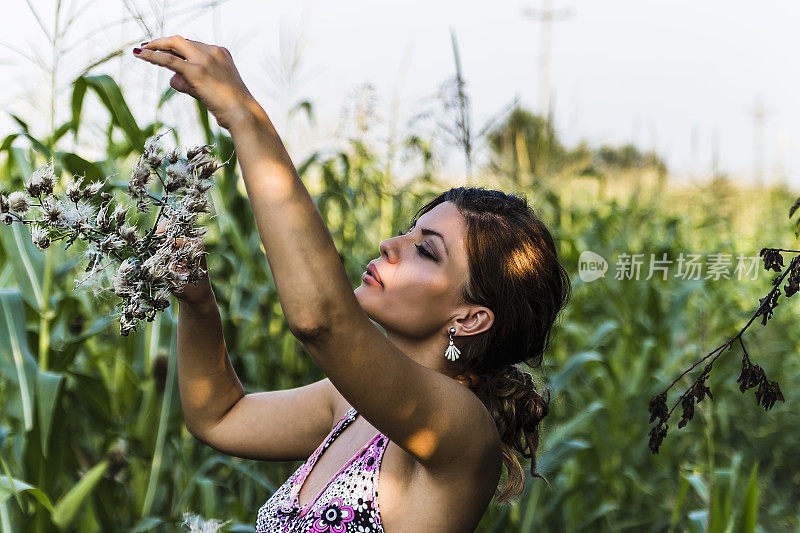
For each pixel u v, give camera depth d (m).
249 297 4.82
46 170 1.58
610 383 5.12
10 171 3.74
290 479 2.04
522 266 1.90
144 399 3.82
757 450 6.18
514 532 4.21
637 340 5.79
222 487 4.49
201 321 2.08
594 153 7.48
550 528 4.60
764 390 1.89
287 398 2.25
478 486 1.73
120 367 4.08
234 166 4.26
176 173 1.55
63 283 3.89
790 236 9.85
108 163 3.79
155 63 1.48
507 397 2.00
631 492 5.33
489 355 1.93
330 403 2.20
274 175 1.45
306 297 1.41
